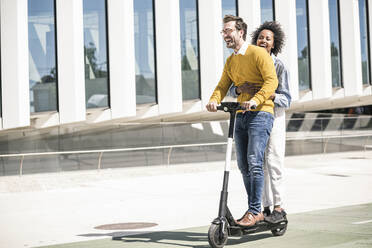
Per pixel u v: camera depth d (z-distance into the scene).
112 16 17.88
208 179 14.83
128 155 18.88
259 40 5.39
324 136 23.73
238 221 4.69
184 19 19.80
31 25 16.97
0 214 8.62
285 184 12.49
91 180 15.31
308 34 23.53
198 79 20.05
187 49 19.86
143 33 19.03
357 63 24.88
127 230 6.20
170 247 4.66
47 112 17.08
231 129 4.55
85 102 17.80
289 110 27.02
